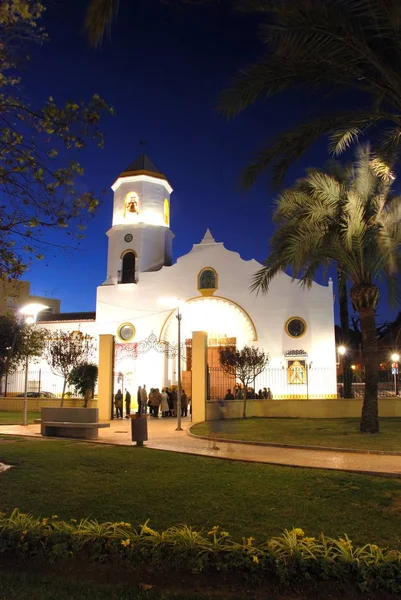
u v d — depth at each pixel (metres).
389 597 4.96
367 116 10.23
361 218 16.42
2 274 10.02
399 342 45.19
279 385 31.39
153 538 5.97
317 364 31.27
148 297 34.91
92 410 16.55
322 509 7.78
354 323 52.47
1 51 9.00
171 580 5.34
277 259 18.19
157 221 37.66
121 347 34.44
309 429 18.36
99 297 35.69
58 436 16.66
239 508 7.80
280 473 10.16
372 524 7.12
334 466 10.95
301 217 17.12
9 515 7.47
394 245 16.31
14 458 11.73
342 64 8.34
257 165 10.88
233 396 28.00
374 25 7.11
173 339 34.25
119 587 5.17
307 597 4.99
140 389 26.77
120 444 14.27
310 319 31.91
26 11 8.73
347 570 5.24
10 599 4.88
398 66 7.72
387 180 16.36
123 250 36.84
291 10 7.18
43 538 6.12
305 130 10.60
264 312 32.69
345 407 24.45
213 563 5.47
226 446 14.38
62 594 4.99
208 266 34.31
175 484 9.27
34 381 35.41
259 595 5.03
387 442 14.53
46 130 9.30
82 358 31.27
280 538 6.01
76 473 10.20
